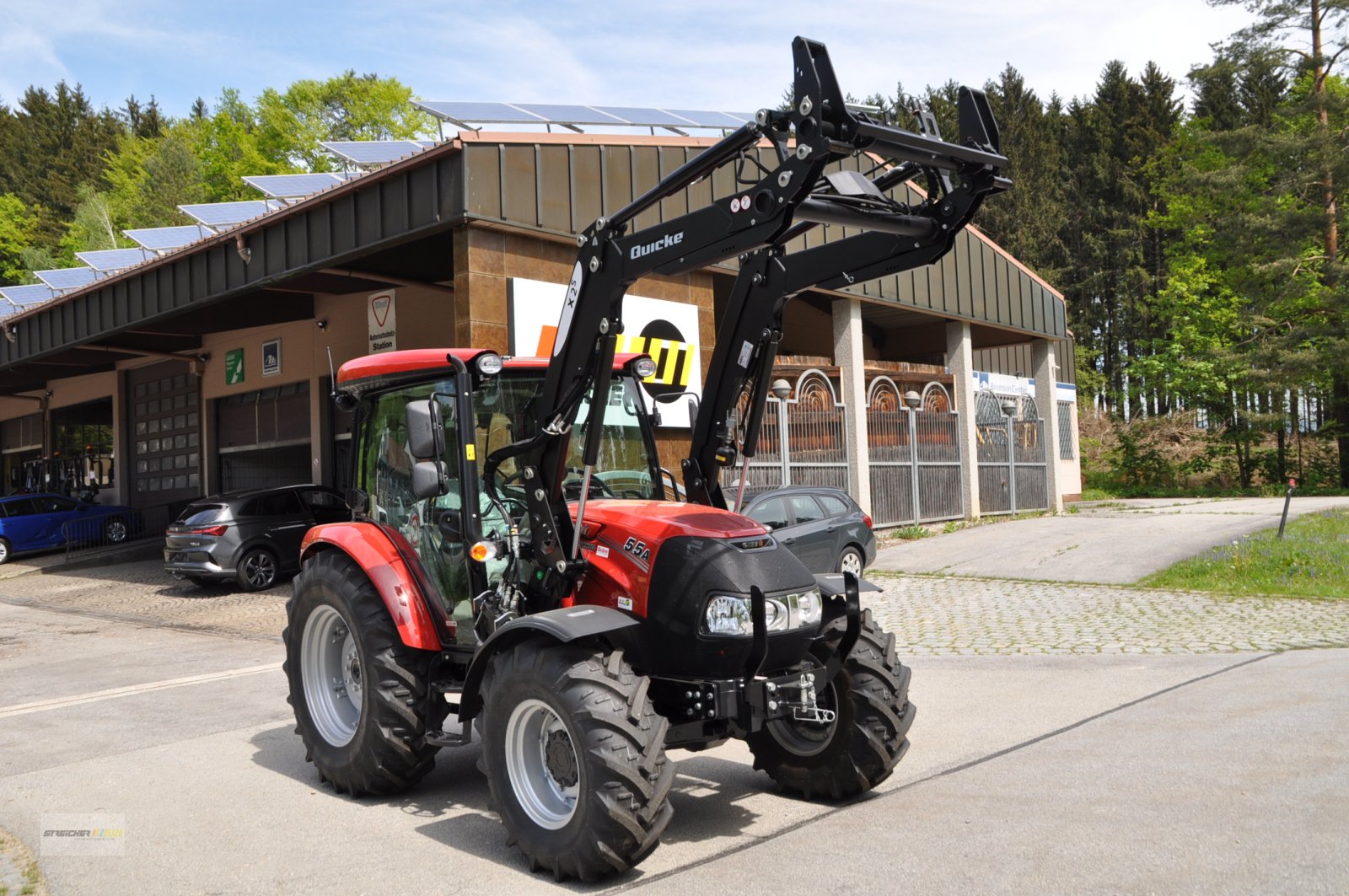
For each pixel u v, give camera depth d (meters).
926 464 20.97
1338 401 33.28
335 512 17.45
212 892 4.29
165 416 24.77
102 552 22.44
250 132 46.69
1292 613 10.41
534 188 13.52
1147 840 4.31
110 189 51.03
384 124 45.50
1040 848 4.30
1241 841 4.23
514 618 5.01
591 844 4.14
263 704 8.36
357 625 5.57
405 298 18.36
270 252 15.61
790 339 24.09
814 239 16.00
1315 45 32.16
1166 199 45.16
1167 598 11.74
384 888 4.29
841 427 18.88
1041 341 25.67
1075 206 53.69
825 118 4.05
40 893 4.32
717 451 5.55
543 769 4.62
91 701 8.72
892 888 3.97
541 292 13.63
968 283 22.16
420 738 5.51
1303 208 32.91
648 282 15.11
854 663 5.12
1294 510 21.97
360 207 14.10
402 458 5.93
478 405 5.58
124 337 22.14
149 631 13.06
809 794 5.34
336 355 20.06
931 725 6.70
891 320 24.83
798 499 13.41
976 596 12.59
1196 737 5.96
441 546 5.55
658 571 4.69
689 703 4.66
